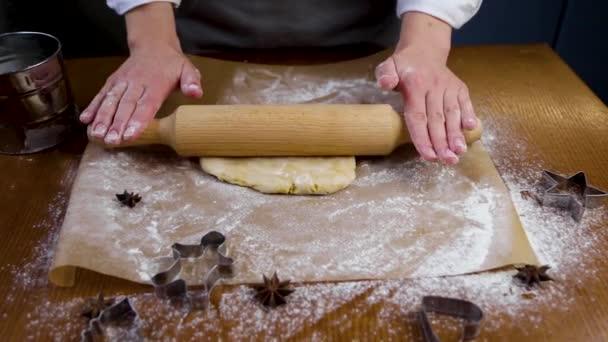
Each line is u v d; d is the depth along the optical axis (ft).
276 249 3.18
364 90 4.64
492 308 2.90
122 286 3.05
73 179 3.83
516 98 4.69
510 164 3.92
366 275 3.03
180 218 3.38
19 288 3.05
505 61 5.27
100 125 3.70
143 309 2.92
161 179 3.69
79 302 2.97
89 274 3.13
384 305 2.91
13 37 4.18
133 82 3.98
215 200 3.53
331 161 3.80
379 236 3.26
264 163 3.78
